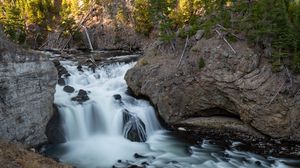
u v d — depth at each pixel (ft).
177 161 72.18
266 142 83.71
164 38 102.06
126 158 72.54
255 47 91.09
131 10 192.03
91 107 85.61
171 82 94.07
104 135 82.74
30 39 204.54
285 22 92.99
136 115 88.12
